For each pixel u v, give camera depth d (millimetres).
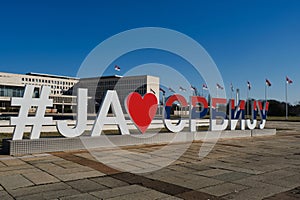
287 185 6336
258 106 20062
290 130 26641
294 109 70188
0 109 44031
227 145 13891
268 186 6242
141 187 6012
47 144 10250
